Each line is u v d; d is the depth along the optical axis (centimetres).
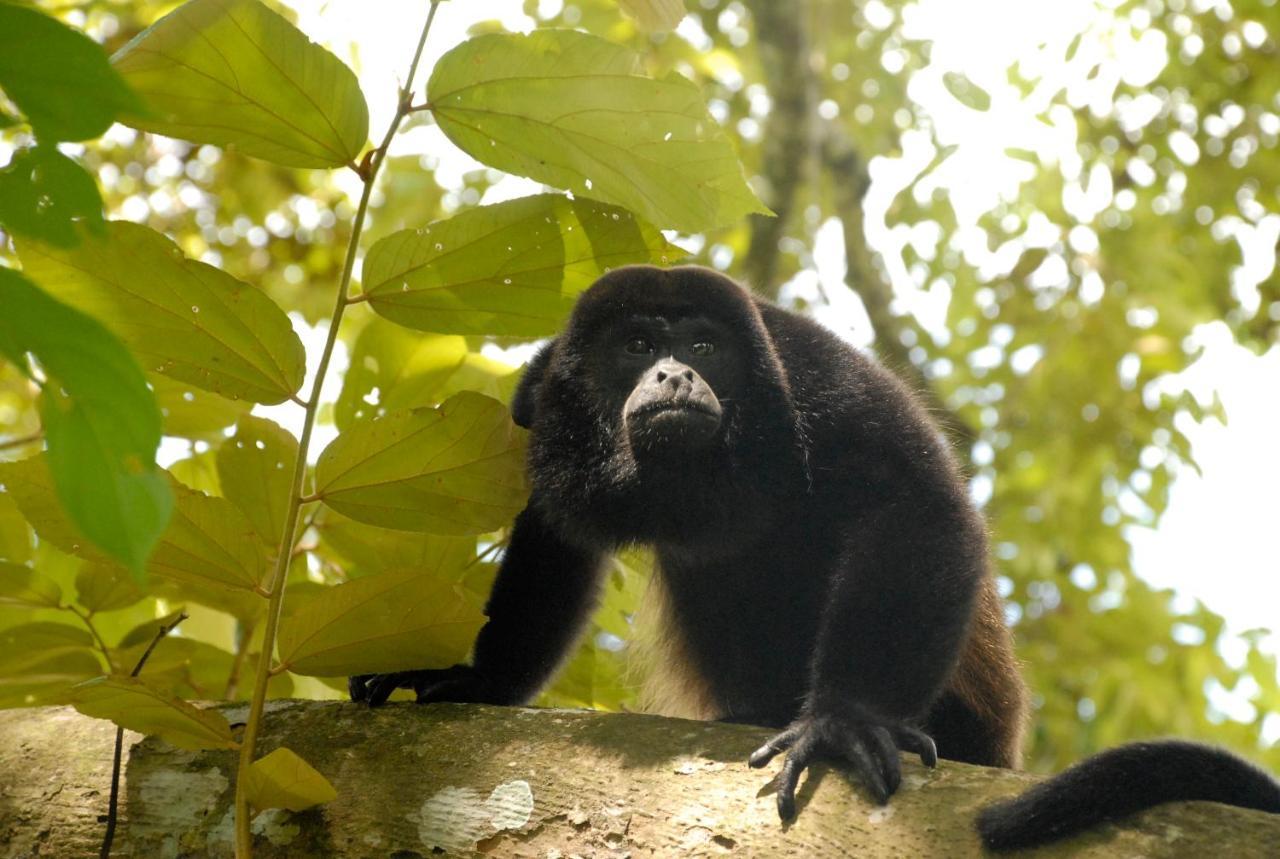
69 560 557
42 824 395
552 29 377
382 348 545
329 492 395
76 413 185
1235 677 1239
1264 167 1341
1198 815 301
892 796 334
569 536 556
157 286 383
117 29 975
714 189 404
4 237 747
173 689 522
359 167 390
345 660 388
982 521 517
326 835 369
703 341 552
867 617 456
